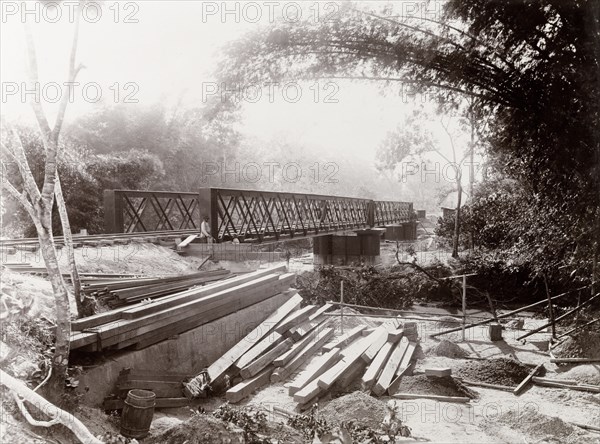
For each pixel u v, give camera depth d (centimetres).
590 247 824
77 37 509
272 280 982
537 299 1577
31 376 468
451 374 773
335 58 725
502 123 813
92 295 699
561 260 938
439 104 798
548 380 757
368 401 625
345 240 2133
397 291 1506
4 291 541
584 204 763
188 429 497
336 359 791
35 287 643
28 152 1416
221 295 814
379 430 577
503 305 1562
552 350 917
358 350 806
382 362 773
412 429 583
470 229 2097
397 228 3066
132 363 632
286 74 729
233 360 748
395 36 701
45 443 399
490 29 712
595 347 833
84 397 543
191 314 744
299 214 1606
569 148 720
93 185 1789
